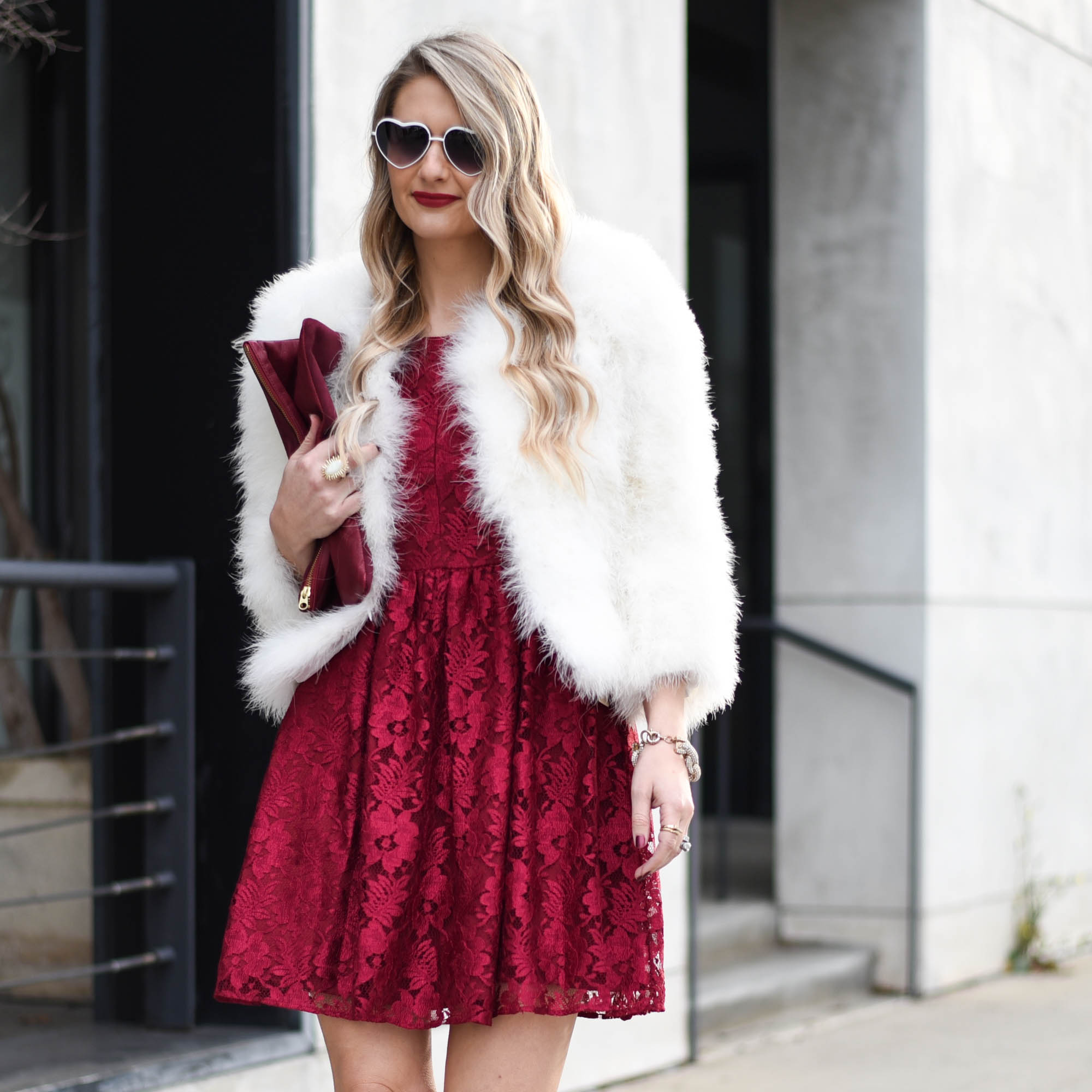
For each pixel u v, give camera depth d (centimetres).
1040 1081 759
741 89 1316
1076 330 1158
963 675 1023
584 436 349
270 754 598
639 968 348
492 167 351
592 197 744
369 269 374
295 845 354
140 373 620
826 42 1030
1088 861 1155
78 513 843
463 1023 340
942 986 991
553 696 351
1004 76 1079
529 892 338
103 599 639
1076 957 1123
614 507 354
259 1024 596
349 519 354
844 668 1009
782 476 1039
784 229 1044
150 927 596
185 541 612
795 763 1023
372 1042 346
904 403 1002
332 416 355
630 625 349
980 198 1049
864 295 1017
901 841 988
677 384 357
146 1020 597
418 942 339
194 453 611
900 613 998
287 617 380
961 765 1018
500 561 352
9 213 770
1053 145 1135
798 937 1014
